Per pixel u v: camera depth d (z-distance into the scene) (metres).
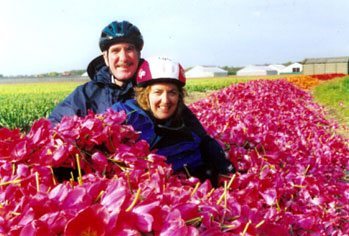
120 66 4.47
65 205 1.86
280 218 3.14
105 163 2.83
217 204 2.14
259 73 164.12
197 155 3.75
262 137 4.84
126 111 3.61
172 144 3.64
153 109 3.53
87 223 1.61
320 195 4.18
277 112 10.47
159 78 3.43
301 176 4.27
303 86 44.66
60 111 4.44
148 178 2.54
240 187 3.41
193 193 2.28
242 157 4.43
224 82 63.69
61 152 2.69
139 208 1.76
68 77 117.06
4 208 2.01
